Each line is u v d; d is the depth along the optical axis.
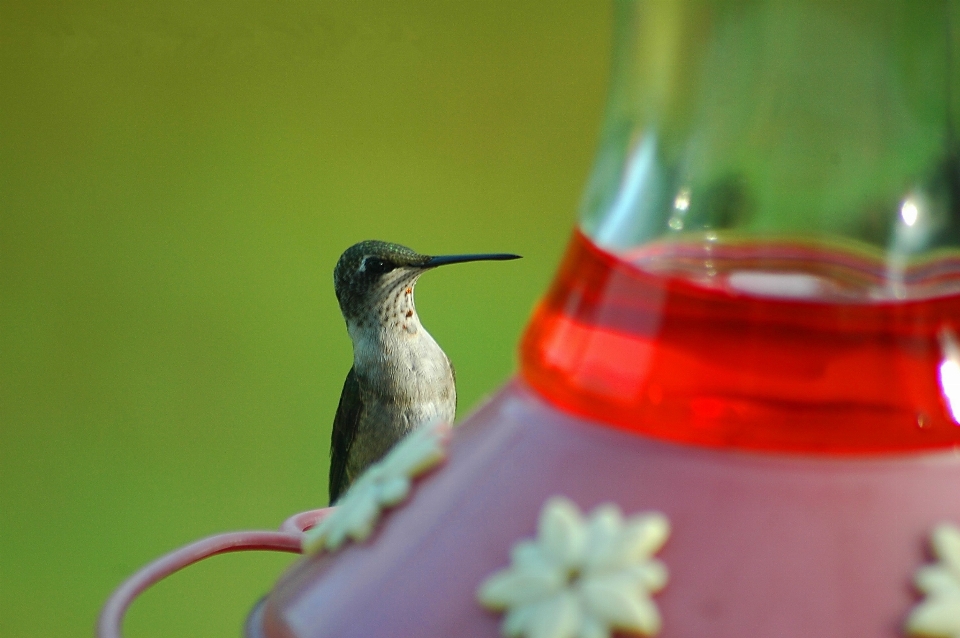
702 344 0.97
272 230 2.06
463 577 0.92
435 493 1.03
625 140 1.16
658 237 1.06
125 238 2.06
